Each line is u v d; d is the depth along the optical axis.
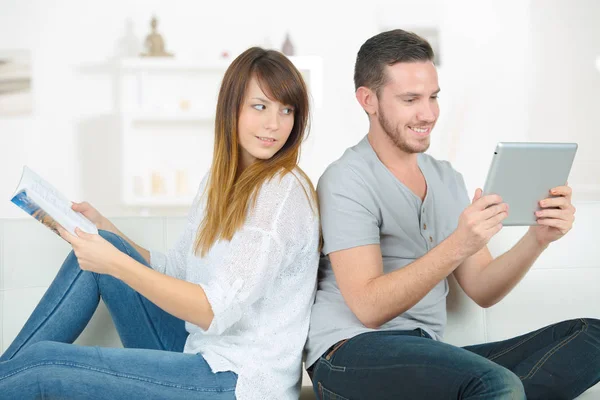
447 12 5.20
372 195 1.64
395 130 1.65
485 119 5.26
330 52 5.16
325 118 5.15
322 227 1.63
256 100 1.56
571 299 1.92
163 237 1.95
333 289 1.65
